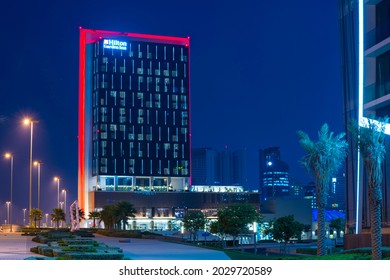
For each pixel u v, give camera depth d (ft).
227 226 271.69
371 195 109.29
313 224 614.75
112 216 397.80
